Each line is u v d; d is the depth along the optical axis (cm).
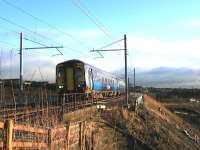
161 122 4406
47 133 1558
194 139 4981
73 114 2366
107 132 2628
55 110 2150
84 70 3616
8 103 2483
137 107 4138
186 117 8375
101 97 4416
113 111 3203
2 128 1211
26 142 1341
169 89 15638
